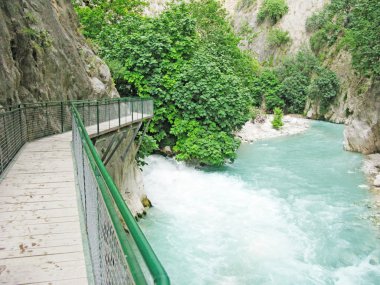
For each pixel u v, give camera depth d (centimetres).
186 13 2122
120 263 185
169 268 911
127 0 2869
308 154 2244
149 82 1905
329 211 1269
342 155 2197
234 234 1100
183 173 1742
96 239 322
